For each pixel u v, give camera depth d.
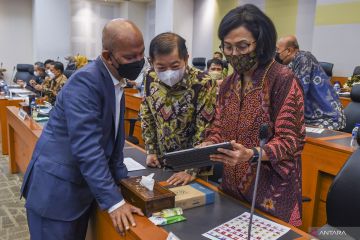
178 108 1.56
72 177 1.20
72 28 10.42
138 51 1.11
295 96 1.15
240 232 1.06
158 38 1.39
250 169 1.23
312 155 2.33
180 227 1.08
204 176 1.57
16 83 7.55
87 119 1.11
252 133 1.22
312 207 2.36
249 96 1.23
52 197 1.19
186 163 1.09
